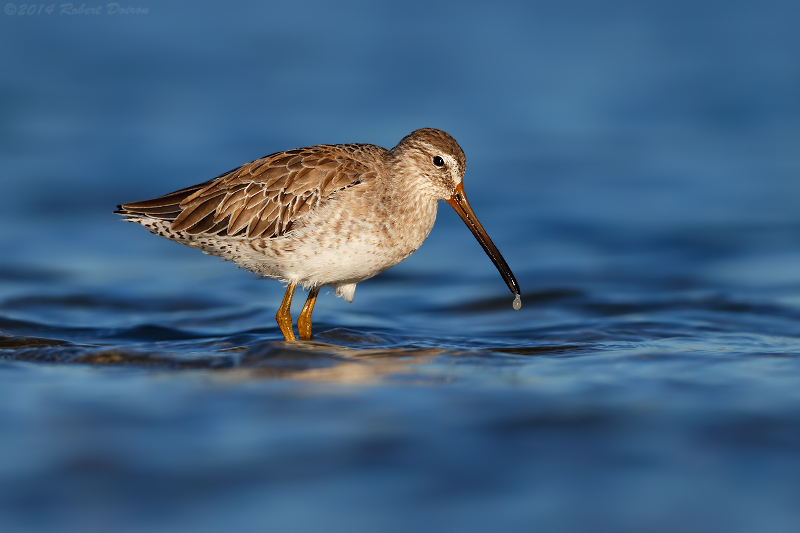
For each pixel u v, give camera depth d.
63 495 7.21
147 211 13.43
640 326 14.07
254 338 13.45
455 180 13.91
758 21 42.22
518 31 41.38
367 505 7.08
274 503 7.11
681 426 8.60
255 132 29.02
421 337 13.73
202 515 6.95
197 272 18.61
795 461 7.76
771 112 31.75
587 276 18.14
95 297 16.36
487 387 10.03
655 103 33.03
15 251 19.42
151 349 12.20
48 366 11.14
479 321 15.16
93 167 25.78
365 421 8.77
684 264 18.80
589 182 25.55
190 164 26.14
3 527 6.75
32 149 27.25
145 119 30.53
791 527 6.73
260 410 9.11
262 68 36.34
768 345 12.62
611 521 6.85
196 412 9.03
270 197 13.09
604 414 8.98
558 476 7.53
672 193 24.41
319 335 13.62
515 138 29.48
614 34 41.00
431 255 20.11
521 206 23.61
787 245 19.77
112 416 8.91
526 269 18.84
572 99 33.47
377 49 38.88
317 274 13.40
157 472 7.62
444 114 31.14
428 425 8.66
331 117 30.31
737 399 9.46
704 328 13.92
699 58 37.75
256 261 13.53
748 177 25.55
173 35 39.91
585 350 12.30
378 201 13.21
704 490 7.28
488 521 6.86
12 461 7.79
